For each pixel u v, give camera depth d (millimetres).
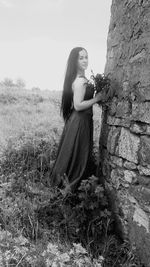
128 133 3164
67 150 4020
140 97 2891
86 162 3959
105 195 3748
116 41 3551
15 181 4215
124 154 3219
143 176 2877
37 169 4777
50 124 7371
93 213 3496
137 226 2977
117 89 3451
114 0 3730
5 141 5844
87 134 4000
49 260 2480
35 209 3607
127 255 3080
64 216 3465
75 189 3859
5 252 2553
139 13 2951
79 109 3854
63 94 4129
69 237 3361
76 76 4062
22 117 8469
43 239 3164
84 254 3012
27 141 5289
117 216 3432
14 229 3176
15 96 12258
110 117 3658
